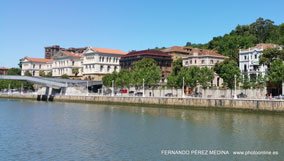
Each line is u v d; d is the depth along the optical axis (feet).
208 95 380.37
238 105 291.58
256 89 350.02
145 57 577.84
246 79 379.96
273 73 330.34
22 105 419.33
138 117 257.34
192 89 420.77
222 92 367.66
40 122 225.15
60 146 142.10
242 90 356.79
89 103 469.16
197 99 327.06
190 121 228.02
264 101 272.10
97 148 138.62
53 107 383.65
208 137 163.43
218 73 442.09
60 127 199.21
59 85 538.47
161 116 264.11
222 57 530.27
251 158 124.26
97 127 198.80
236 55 533.55
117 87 515.50
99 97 454.40
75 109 349.61
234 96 325.01
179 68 530.27
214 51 597.11
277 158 124.16
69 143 148.46
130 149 136.77
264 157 125.59
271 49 392.06
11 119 243.81
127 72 513.86
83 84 560.61
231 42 634.84
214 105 310.86
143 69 479.00
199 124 211.00
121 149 136.56
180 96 381.40
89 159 121.90
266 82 364.17
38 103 472.85
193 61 529.04
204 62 521.24
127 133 175.63
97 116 267.18
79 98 489.67
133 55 604.08
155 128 193.57
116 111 319.68
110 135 169.07
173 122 222.07
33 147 140.36
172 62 590.96
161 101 365.20
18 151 133.28
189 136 165.99
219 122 220.84
